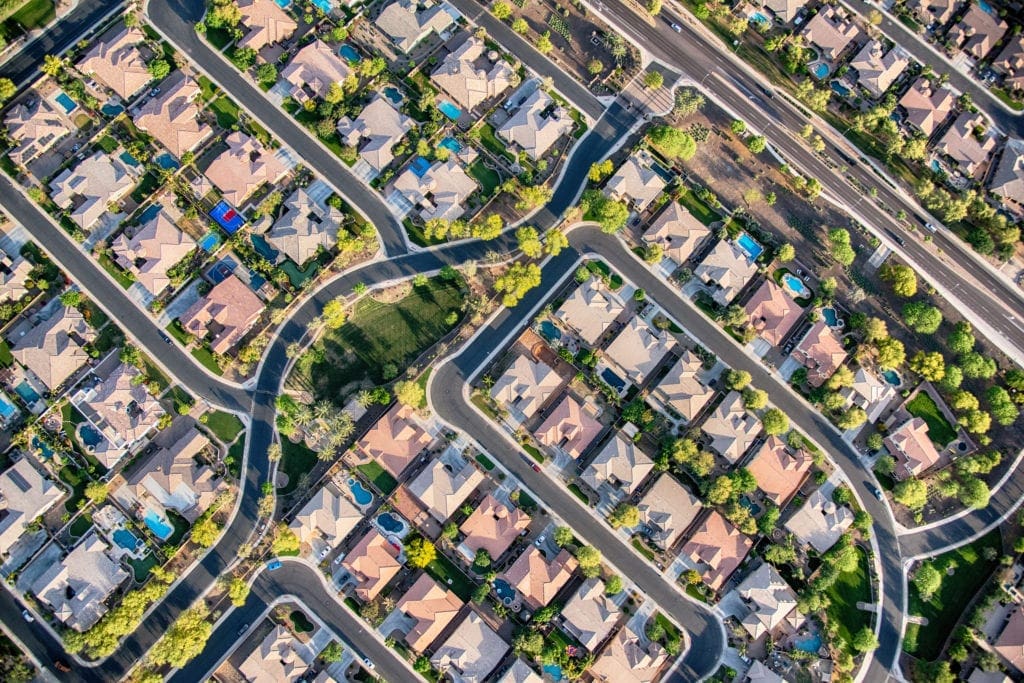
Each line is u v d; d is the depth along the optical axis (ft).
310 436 379.35
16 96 398.01
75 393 377.91
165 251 382.01
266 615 366.43
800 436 386.73
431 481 369.71
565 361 389.60
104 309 386.73
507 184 396.37
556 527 377.71
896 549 380.99
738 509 369.30
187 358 384.68
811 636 371.15
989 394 387.14
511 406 385.29
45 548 367.04
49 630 361.10
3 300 382.22
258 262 389.80
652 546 377.50
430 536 376.07
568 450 379.55
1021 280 405.80
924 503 382.83
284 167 399.44
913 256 405.80
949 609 375.45
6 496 363.56
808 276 400.47
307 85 403.34
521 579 362.53
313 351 386.32
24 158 391.24
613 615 364.99
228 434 380.37
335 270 394.93
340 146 405.39
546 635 369.30
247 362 383.04
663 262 400.88
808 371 389.39
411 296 395.75
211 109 404.36
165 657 347.15
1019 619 366.22
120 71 394.11
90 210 384.68
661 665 368.27
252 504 374.63
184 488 368.68
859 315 389.80
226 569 368.89
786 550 367.04
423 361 388.98
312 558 371.15
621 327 394.11
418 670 362.33
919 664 366.84
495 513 372.99
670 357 392.68
